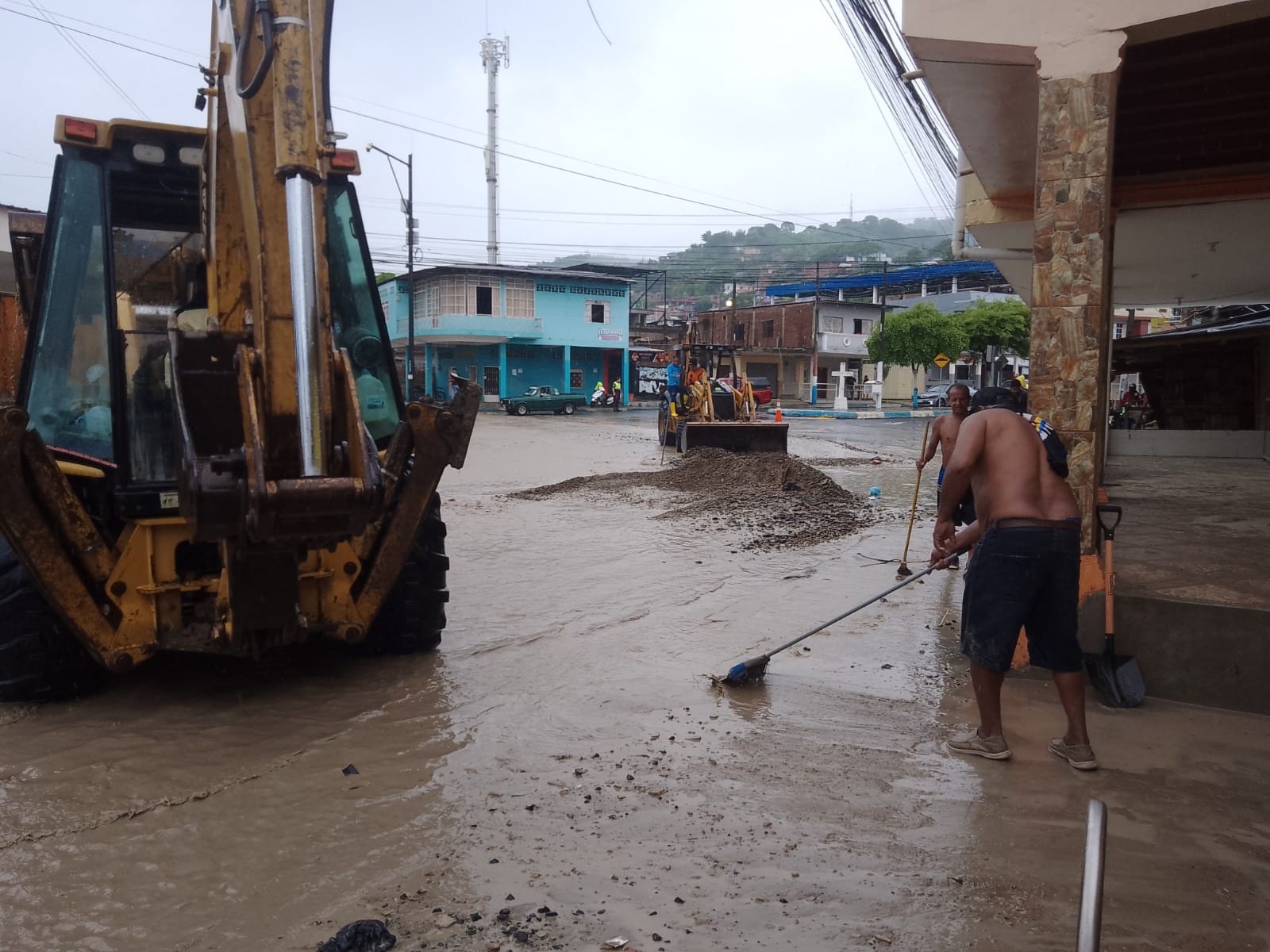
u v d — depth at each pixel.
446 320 45.03
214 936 2.82
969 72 6.45
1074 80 4.99
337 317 5.19
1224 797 3.74
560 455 20.52
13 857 3.29
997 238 11.98
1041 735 4.39
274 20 3.22
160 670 5.32
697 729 4.51
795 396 59.59
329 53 3.42
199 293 5.08
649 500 13.02
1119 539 7.14
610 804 3.69
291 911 2.95
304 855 3.30
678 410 22.05
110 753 4.18
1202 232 11.54
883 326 47.66
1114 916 2.90
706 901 2.98
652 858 3.26
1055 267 5.06
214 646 4.48
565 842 3.38
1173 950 2.73
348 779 3.93
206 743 4.31
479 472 17.02
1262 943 2.77
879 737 4.40
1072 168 5.02
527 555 8.98
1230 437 16.23
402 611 5.50
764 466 15.00
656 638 6.12
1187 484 11.60
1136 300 18.84
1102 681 4.81
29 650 4.64
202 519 3.36
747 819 3.56
